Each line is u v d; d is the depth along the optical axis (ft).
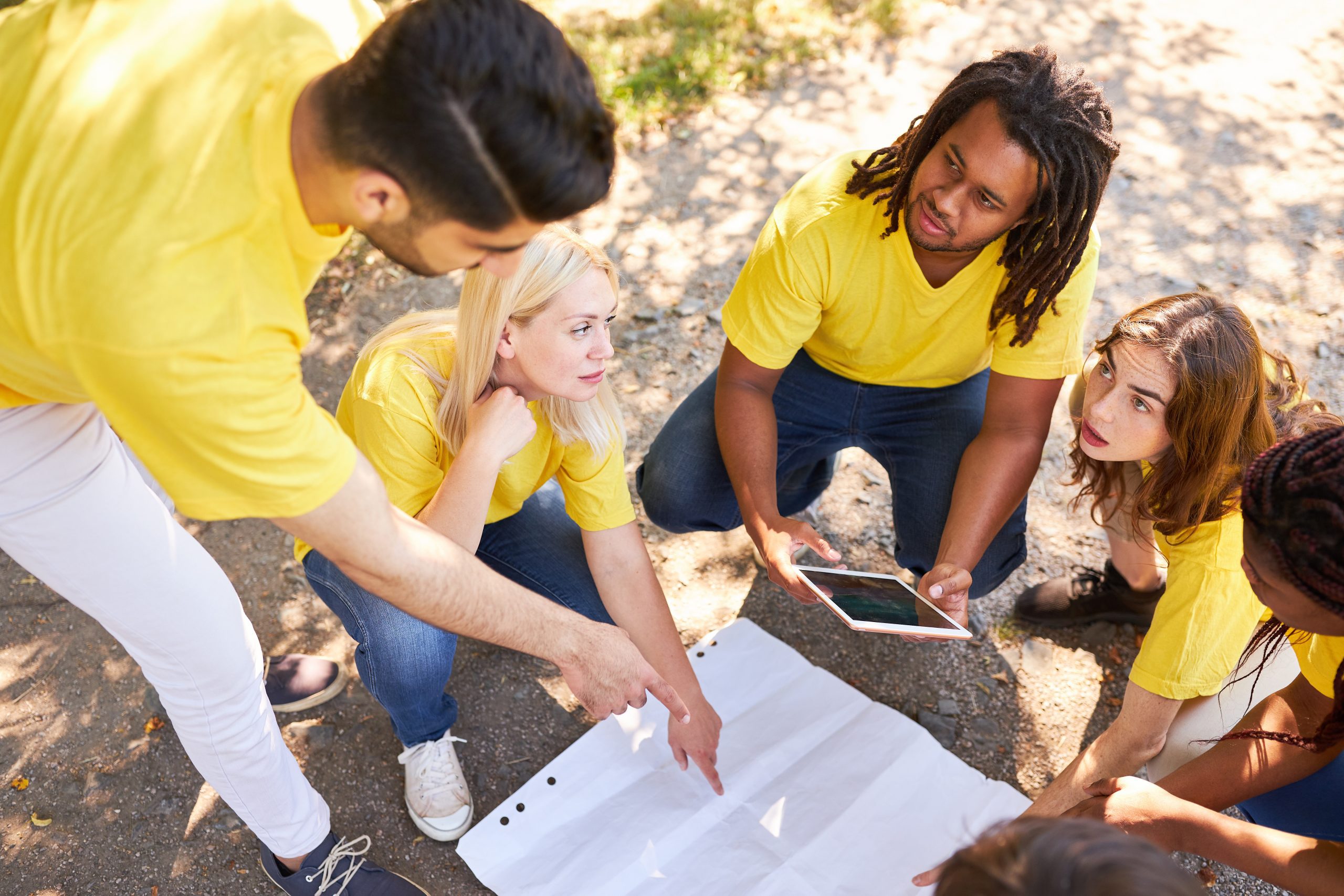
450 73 2.93
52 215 3.18
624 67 14.26
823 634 7.97
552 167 3.08
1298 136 13.60
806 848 6.31
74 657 7.75
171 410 3.31
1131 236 11.82
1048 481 9.14
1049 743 7.23
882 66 14.84
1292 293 10.94
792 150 13.23
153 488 6.91
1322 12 16.42
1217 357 5.50
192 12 3.50
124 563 4.43
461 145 2.98
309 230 3.54
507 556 6.84
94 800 6.86
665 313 10.85
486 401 5.53
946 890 2.62
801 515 8.95
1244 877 6.41
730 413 6.95
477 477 5.39
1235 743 5.56
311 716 7.41
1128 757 5.88
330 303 10.94
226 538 8.66
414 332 5.86
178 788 6.94
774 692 7.34
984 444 6.70
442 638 6.23
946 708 7.44
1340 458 3.76
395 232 3.38
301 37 3.61
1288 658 6.49
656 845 6.35
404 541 4.03
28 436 4.11
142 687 7.57
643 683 5.10
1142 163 13.05
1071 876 2.39
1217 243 11.70
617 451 6.25
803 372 7.55
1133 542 7.18
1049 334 6.33
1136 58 15.21
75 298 3.16
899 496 7.55
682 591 8.27
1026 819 2.81
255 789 5.45
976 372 7.41
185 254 3.19
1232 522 5.76
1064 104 5.26
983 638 7.93
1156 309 5.84
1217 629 5.66
